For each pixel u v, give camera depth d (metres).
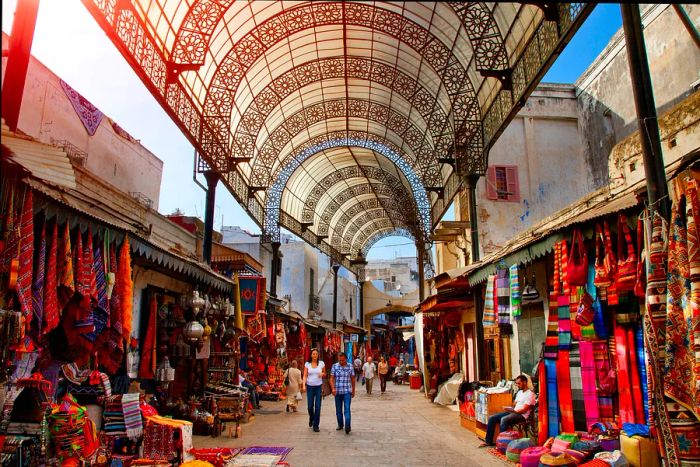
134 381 6.92
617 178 6.62
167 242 10.34
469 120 11.02
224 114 11.00
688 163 3.39
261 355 14.84
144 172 10.34
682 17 6.23
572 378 5.52
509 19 8.70
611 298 4.72
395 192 23.75
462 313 13.43
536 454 5.06
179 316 7.98
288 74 13.50
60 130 7.23
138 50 7.39
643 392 4.77
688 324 3.34
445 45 11.05
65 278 4.04
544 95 14.66
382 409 12.10
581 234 5.09
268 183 16.25
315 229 26.23
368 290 34.97
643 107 4.08
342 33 12.31
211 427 7.84
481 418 7.57
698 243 3.31
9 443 3.64
